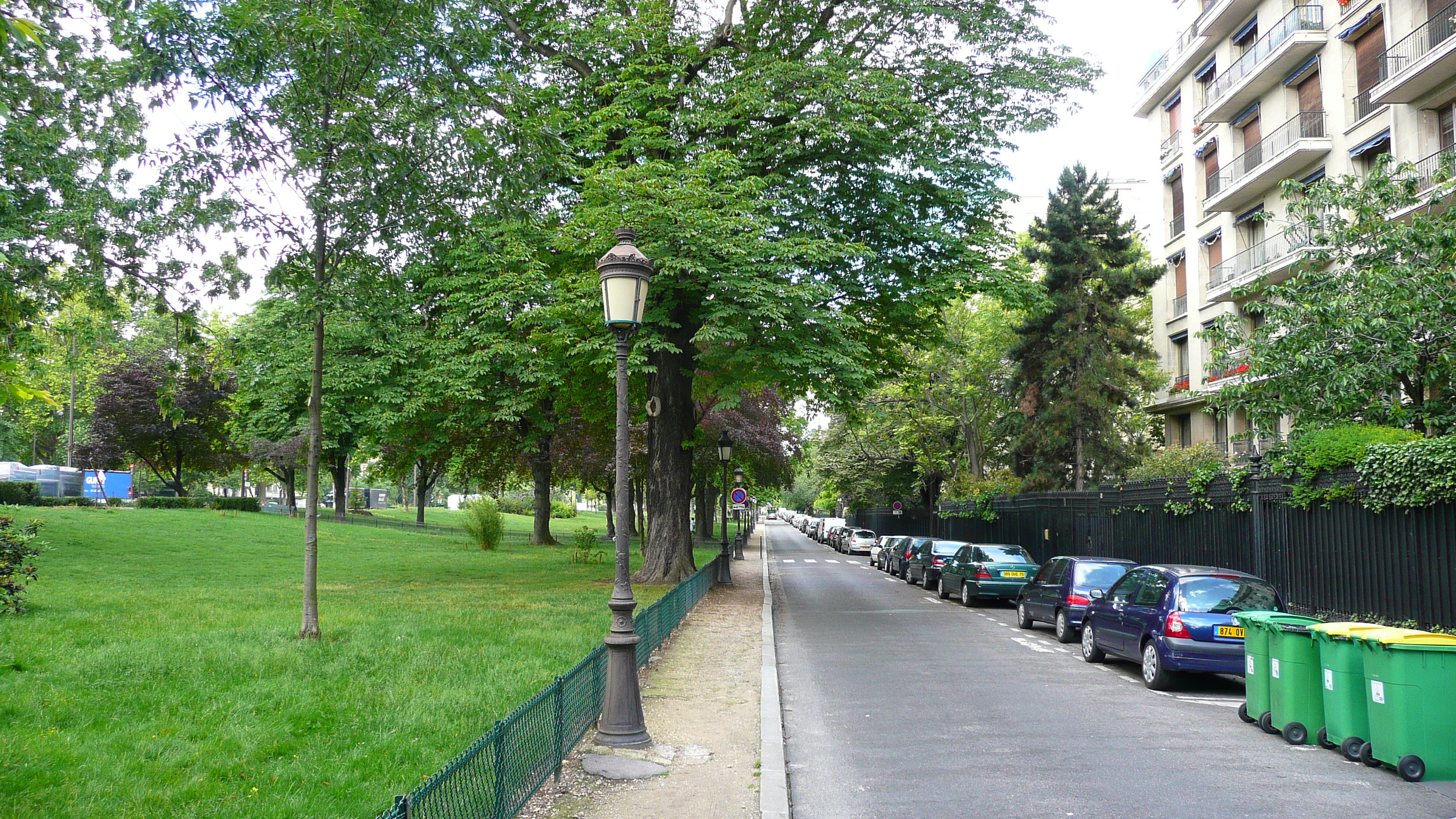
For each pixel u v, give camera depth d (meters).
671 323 17.28
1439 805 6.19
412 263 12.32
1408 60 23.64
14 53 12.90
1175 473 26.89
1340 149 26.41
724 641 13.71
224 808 5.21
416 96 11.30
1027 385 37.72
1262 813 6.00
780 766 6.80
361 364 21.31
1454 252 14.10
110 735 6.62
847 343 17.14
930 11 18.66
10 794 5.39
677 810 5.77
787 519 165.75
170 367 12.61
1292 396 15.07
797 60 19.22
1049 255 36.56
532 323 18.84
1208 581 10.84
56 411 59.97
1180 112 37.03
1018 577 20.81
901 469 54.50
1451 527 11.87
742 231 16.47
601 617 14.20
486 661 9.88
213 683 8.34
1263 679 8.53
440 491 126.44
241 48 10.08
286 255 11.20
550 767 6.17
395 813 3.31
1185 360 37.31
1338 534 14.35
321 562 27.81
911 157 18.48
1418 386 14.95
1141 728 8.60
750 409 34.75
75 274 13.06
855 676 11.43
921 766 7.19
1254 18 30.97
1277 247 29.30
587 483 46.94
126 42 10.65
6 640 10.26
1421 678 6.83
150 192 10.29
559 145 13.57
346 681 8.66
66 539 27.66
